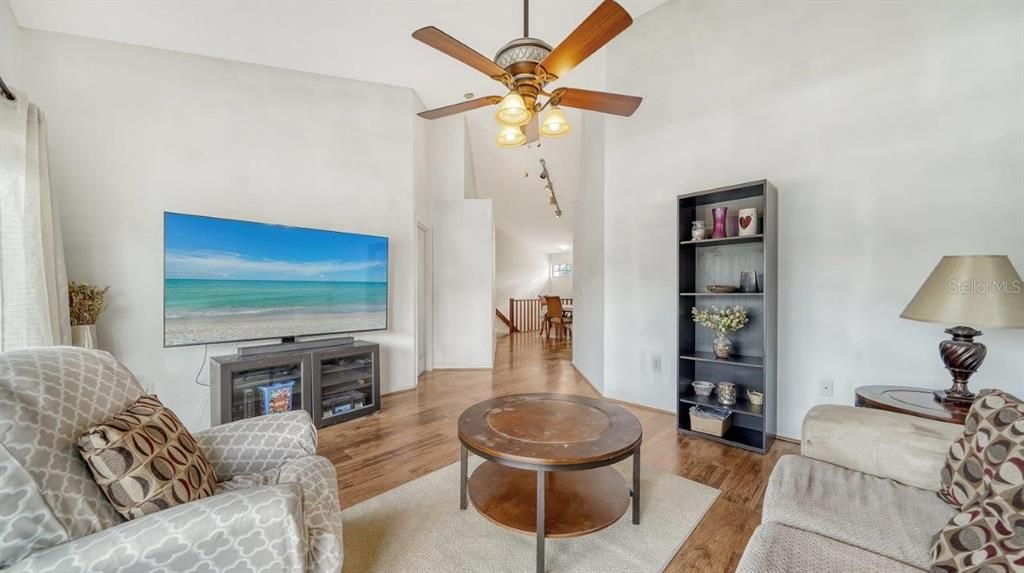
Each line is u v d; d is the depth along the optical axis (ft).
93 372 3.97
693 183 10.12
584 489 5.94
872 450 4.52
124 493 3.30
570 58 5.45
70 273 8.62
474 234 17.01
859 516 3.69
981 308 5.21
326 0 8.80
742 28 9.34
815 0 8.39
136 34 9.14
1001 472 3.28
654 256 10.94
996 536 2.94
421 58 11.23
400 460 7.98
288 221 11.15
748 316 9.20
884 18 7.67
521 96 5.88
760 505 6.24
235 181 10.41
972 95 6.91
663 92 10.69
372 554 5.14
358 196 12.31
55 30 8.66
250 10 8.91
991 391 3.98
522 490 5.93
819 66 8.34
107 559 2.82
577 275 17.12
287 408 9.59
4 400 2.96
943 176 7.15
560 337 28.09
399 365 13.26
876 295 7.77
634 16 11.13
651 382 11.08
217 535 3.07
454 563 4.98
